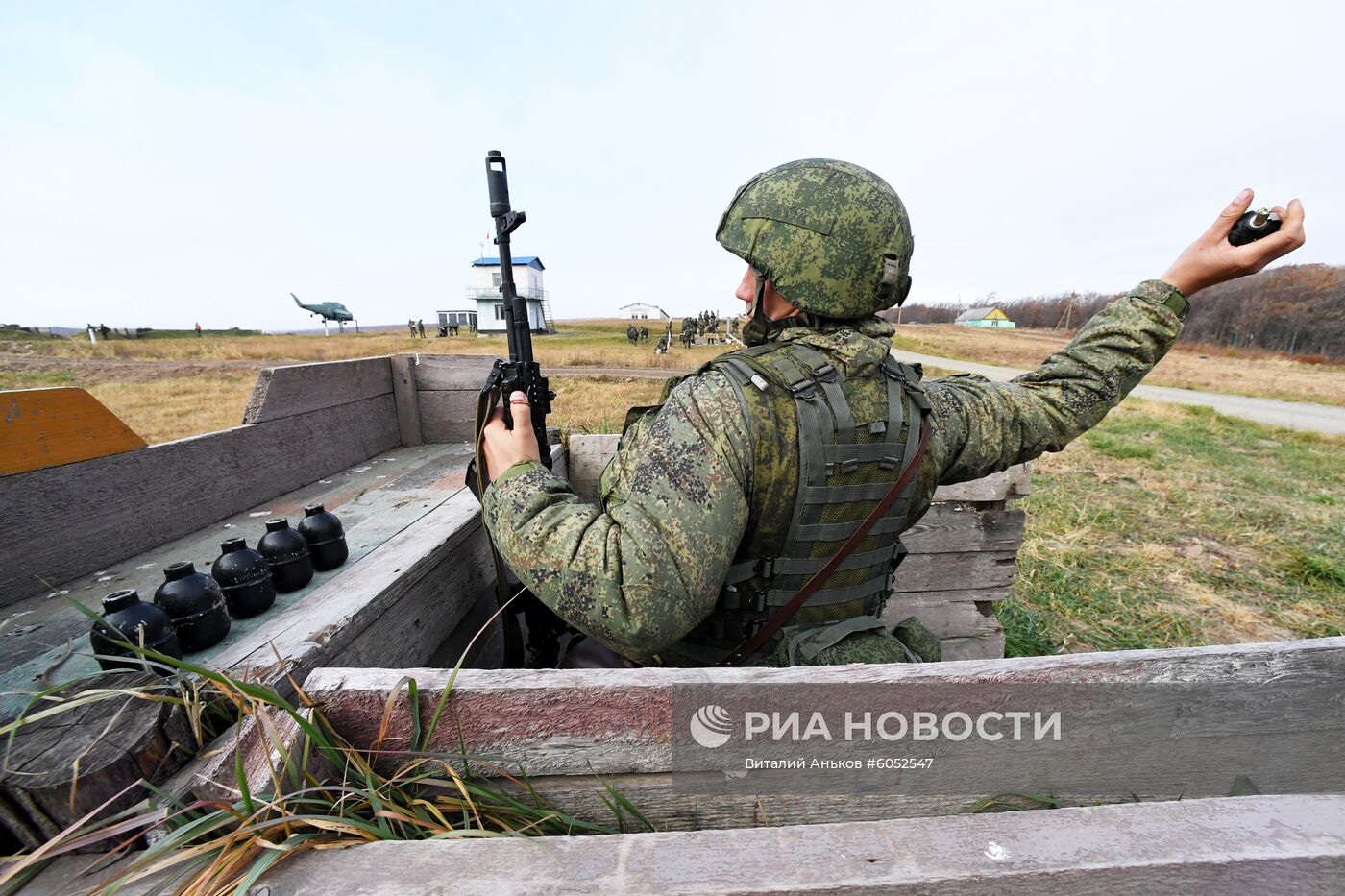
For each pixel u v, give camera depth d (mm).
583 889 515
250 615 1104
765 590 1050
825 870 524
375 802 664
